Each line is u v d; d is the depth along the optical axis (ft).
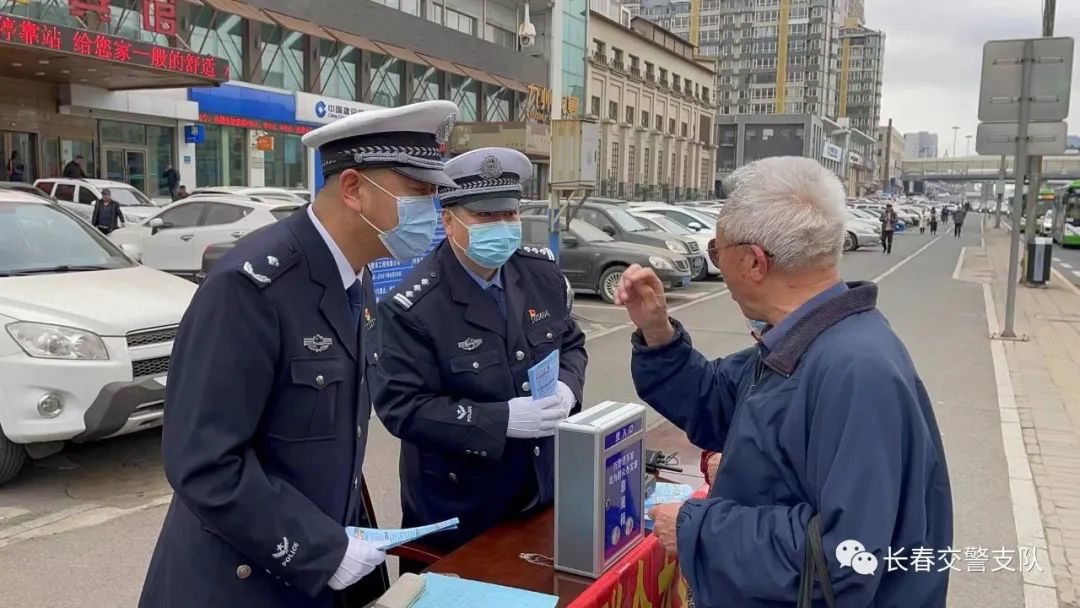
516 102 114.01
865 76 441.68
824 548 4.61
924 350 29.63
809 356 5.07
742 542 4.94
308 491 5.46
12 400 13.87
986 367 26.68
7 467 14.43
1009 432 19.31
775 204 5.22
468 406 7.52
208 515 4.98
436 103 5.52
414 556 8.35
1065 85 30.50
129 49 51.90
